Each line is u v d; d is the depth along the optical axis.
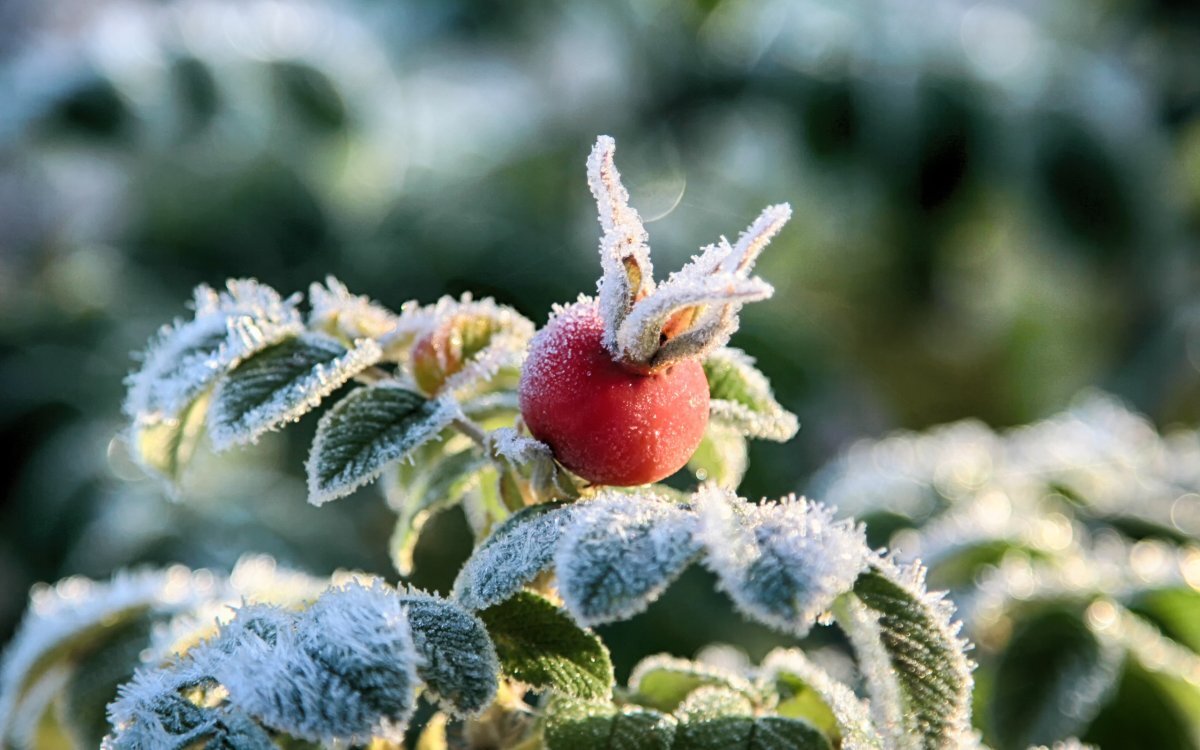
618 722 0.35
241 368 0.36
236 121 1.03
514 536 0.34
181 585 0.41
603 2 1.14
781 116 1.01
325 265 1.10
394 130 1.16
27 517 0.91
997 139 0.98
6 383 0.99
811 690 0.37
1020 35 1.03
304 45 1.07
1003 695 0.45
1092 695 0.44
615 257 0.34
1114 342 1.12
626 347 0.34
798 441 1.00
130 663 0.40
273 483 0.91
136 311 1.08
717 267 0.34
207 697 0.35
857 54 0.99
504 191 1.14
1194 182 1.16
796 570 0.32
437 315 0.38
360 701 0.33
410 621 0.34
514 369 0.39
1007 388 1.13
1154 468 0.58
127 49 1.01
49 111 0.98
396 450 0.36
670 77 1.11
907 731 0.33
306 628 0.33
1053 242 1.03
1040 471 0.58
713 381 0.38
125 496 0.89
